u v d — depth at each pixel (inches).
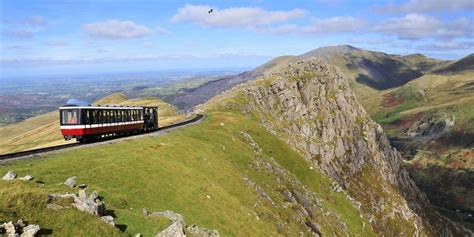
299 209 3031.5
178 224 1192.2
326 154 6968.5
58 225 1019.3
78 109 2482.8
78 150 2177.7
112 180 1679.4
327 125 7746.1
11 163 1708.9
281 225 2394.2
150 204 1598.2
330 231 3282.5
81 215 1096.2
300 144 6358.3
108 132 2819.9
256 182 3006.9
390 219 7003.0
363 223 4281.5
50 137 7150.6
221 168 2716.5
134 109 3326.8
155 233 1210.6
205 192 1999.3
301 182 3991.1
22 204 1034.7
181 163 2357.3
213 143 3400.6
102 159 1940.2
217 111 5767.7
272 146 4402.1
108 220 1155.3
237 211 2012.8
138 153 2220.7
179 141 2982.3
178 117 5743.1
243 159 3309.5
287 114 7249.0
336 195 4416.8
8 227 911.0
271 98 7229.3
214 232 1405.0
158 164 2080.5
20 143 7283.5
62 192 1294.3
